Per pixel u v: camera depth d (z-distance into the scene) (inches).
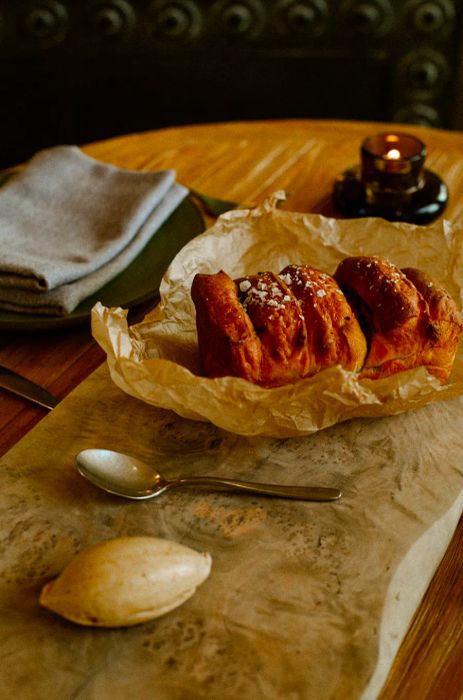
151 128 70.3
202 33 64.5
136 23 64.2
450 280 28.2
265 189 37.8
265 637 20.1
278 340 23.9
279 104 68.2
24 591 21.1
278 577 21.4
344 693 19.2
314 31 63.8
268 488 23.2
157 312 28.5
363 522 22.6
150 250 32.9
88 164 36.4
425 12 62.0
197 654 19.9
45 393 27.0
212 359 24.5
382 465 24.1
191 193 36.9
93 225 33.4
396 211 34.5
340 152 40.8
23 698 19.1
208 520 22.7
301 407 23.7
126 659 19.8
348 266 25.8
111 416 25.6
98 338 24.9
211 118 69.4
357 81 66.2
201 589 21.1
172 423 25.4
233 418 23.8
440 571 22.7
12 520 22.7
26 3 63.0
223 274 25.4
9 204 34.0
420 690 20.1
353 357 24.3
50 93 67.9
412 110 67.6
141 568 20.0
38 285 29.0
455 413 25.7
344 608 20.7
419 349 24.7
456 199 36.7
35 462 24.2
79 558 20.3
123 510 22.9
